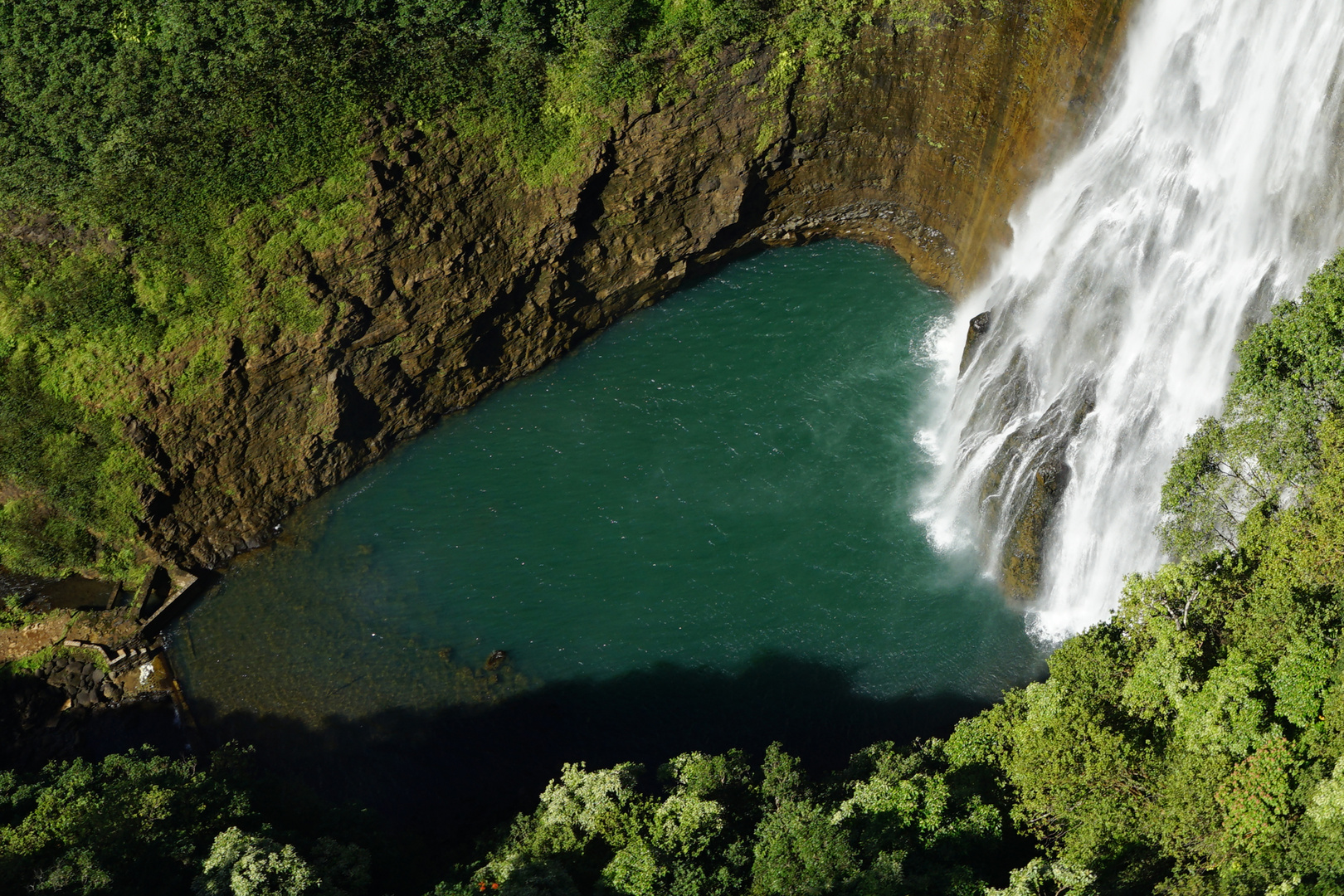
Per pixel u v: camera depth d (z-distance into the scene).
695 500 74.88
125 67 70.50
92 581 73.25
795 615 68.06
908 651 65.69
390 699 66.06
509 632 68.56
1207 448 51.78
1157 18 67.25
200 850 48.78
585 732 63.50
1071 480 67.69
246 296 71.56
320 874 47.84
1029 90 75.06
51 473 71.50
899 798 47.25
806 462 76.81
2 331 70.44
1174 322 66.50
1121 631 50.19
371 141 72.12
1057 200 75.44
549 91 75.62
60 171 70.31
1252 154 62.19
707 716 63.69
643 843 47.22
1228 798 42.38
